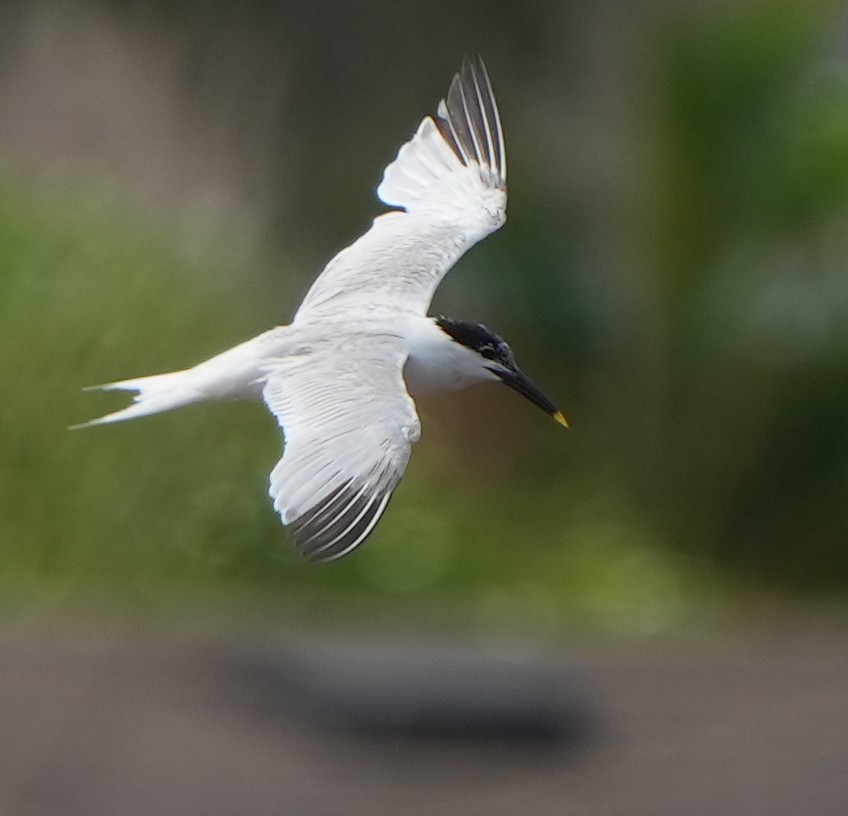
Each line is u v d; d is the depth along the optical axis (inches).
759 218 750.5
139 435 581.0
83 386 579.2
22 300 586.9
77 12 722.8
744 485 754.2
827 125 743.7
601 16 855.1
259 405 598.5
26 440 570.9
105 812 321.7
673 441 760.3
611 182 784.3
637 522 747.4
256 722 374.9
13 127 675.4
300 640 453.7
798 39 746.2
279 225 783.7
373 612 589.9
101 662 417.4
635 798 339.0
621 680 422.0
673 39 760.3
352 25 887.7
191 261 619.2
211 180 686.5
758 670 436.8
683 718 391.9
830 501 749.9
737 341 749.3
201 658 423.2
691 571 738.2
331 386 252.8
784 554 753.6
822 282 745.6
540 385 773.3
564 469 748.0
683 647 477.1
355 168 872.3
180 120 714.8
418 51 905.5
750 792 345.7
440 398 733.3
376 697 383.6
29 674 403.2
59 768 342.6
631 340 768.9
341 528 228.5
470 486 708.0
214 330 601.6
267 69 802.2
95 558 565.3
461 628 584.4
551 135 824.3
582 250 783.1
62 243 600.1
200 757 350.0
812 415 748.0
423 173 329.7
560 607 650.2
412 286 302.4
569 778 350.6
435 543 631.8
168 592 565.0
